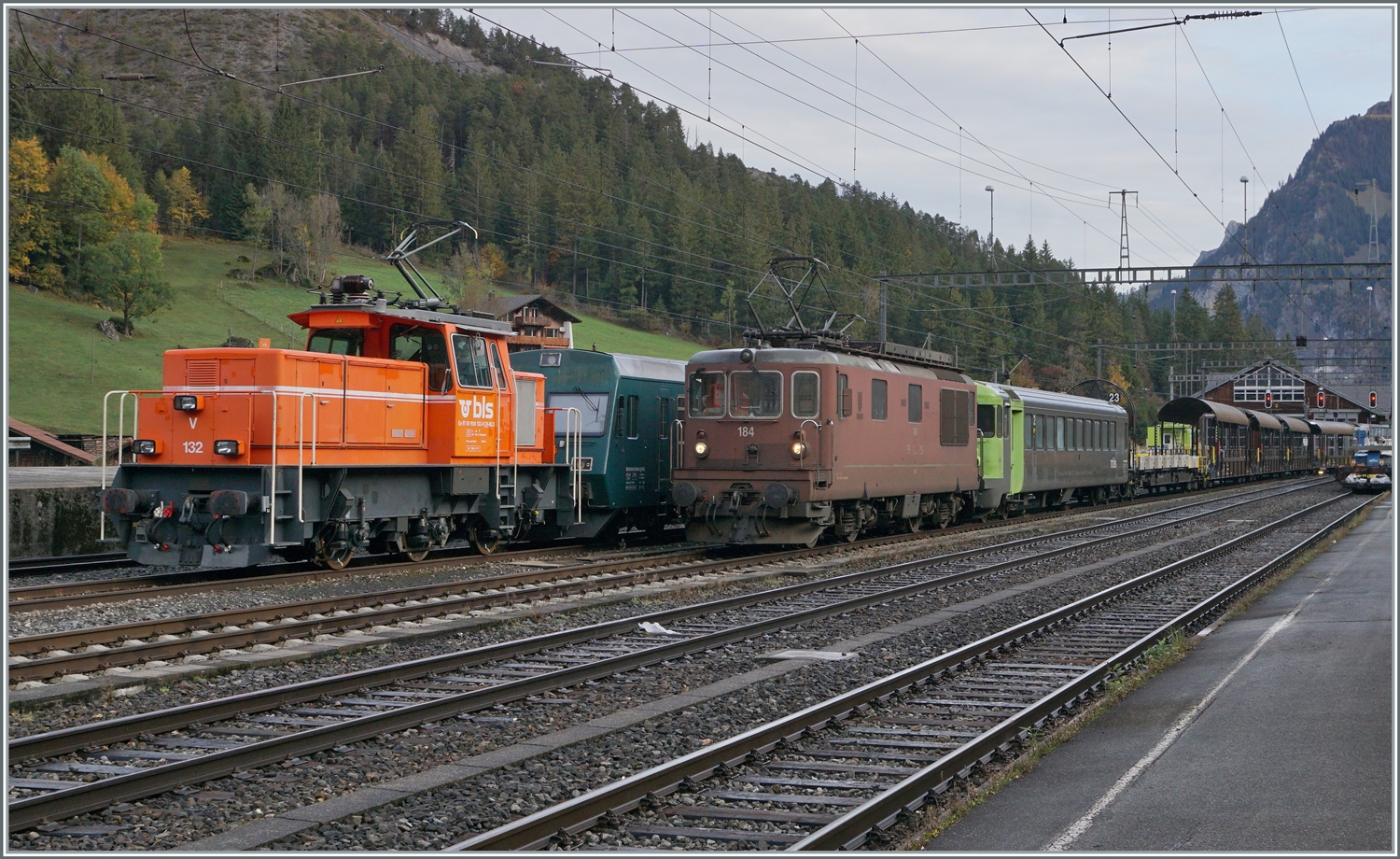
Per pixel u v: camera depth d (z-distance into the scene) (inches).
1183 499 1823.3
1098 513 1466.5
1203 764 318.3
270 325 3727.9
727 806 286.0
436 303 775.1
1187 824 267.4
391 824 269.3
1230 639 541.6
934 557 832.9
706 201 4313.5
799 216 4224.9
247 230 4613.7
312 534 678.5
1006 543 968.3
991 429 1221.7
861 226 4478.3
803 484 847.1
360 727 336.5
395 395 732.7
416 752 330.0
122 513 657.6
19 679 393.7
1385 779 299.6
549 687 407.5
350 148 5625.0
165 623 485.1
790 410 858.8
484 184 4685.0
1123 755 331.3
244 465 645.3
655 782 287.6
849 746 343.9
